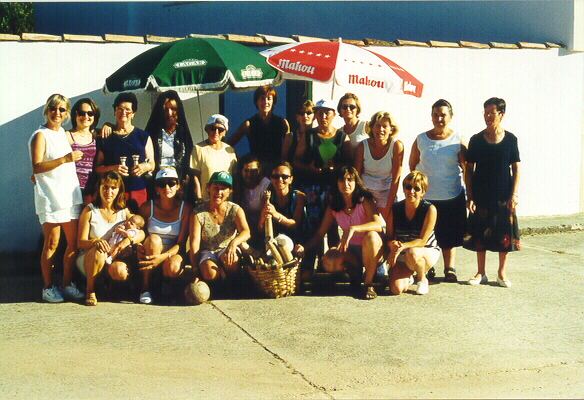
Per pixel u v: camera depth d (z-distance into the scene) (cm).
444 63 1036
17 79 851
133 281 739
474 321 684
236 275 738
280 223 761
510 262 895
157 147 795
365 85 791
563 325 680
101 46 874
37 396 522
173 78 768
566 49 1098
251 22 1298
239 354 603
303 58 793
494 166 767
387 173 788
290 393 538
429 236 750
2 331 642
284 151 805
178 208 736
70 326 656
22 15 1349
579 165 1127
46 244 715
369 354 607
